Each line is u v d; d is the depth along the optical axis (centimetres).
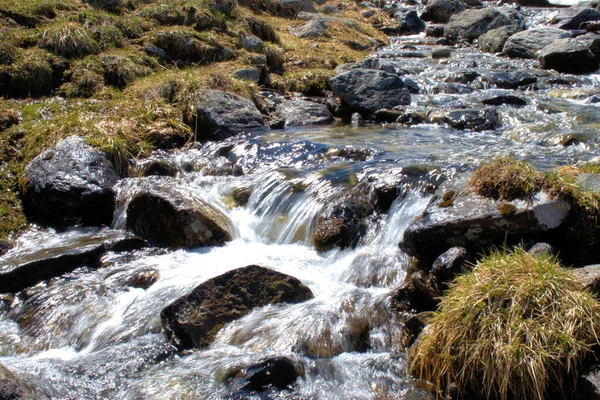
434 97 1210
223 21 1414
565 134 884
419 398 439
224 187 788
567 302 430
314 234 670
